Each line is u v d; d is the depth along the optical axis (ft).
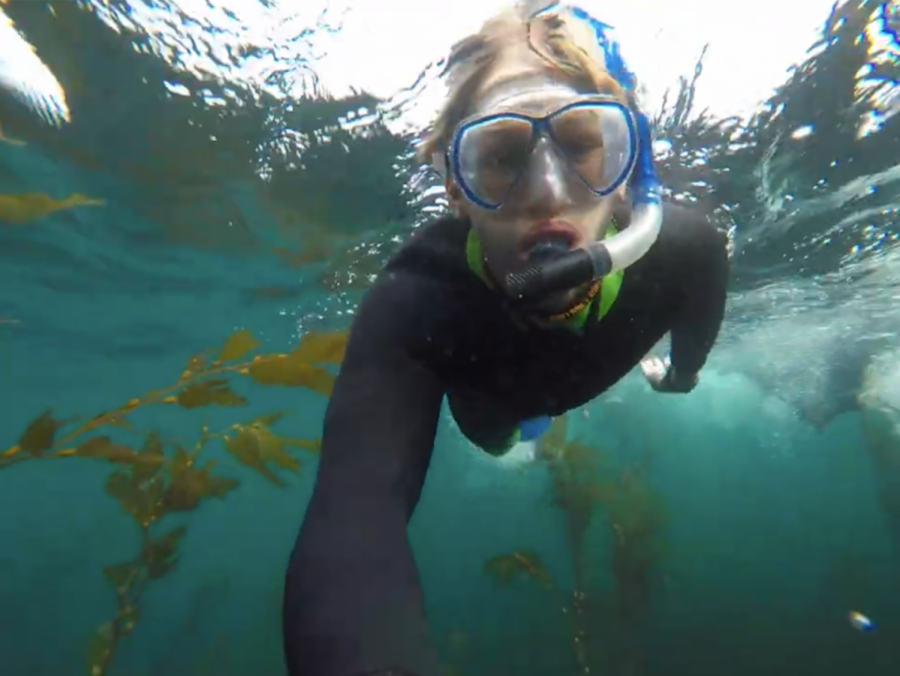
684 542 36.68
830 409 19.86
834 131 5.73
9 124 5.99
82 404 21.50
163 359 15.98
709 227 2.18
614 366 2.06
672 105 5.18
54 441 3.84
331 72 5.23
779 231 7.98
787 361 17.02
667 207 2.14
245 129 6.01
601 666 8.79
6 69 5.29
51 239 8.95
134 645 16.48
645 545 8.97
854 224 7.95
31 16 4.83
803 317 12.62
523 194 1.62
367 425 1.45
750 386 20.65
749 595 27.50
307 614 1.07
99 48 5.11
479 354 1.82
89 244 9.07
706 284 2.20
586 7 4.29
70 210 8.00
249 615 24.08
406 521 1.32
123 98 5.65
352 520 1.23
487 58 1.84
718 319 2.44
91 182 7.18
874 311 12.44
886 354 15.97
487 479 34.22
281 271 9.55
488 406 2.07
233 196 7.32
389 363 1.59
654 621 18.26
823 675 15.19
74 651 26.13
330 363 4.48
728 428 29.78
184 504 5.36
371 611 1.05
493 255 1.68
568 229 1.64
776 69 5.01
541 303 1.57
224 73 5.34
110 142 6.34
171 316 12.38
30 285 10.89
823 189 6.83
